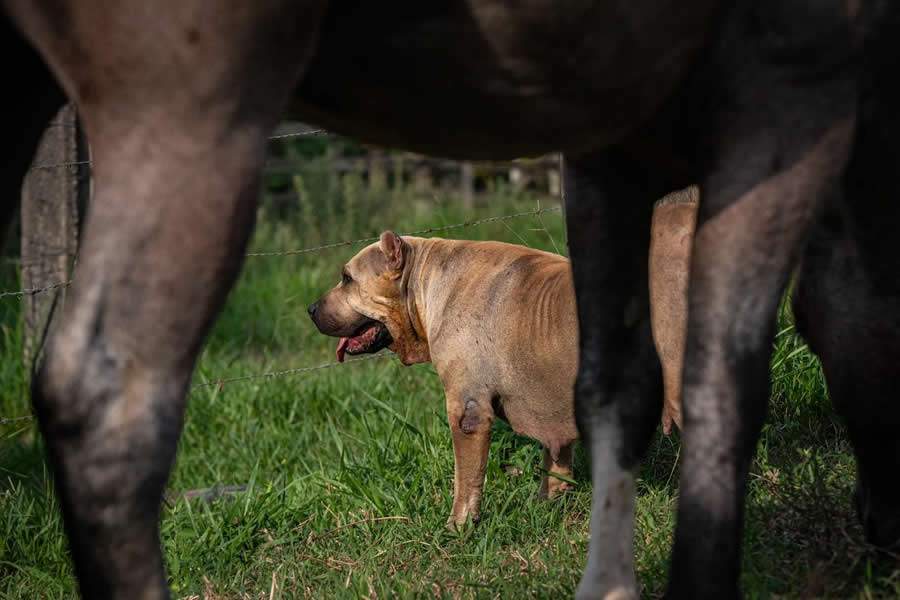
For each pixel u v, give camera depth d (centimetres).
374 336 856
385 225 1731
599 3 353
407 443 833
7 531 727
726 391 402
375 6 341
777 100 394
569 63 362
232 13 319
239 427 994
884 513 514
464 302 774
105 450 335
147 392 338
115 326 333
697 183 431
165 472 343
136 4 316
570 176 493
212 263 337
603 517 492
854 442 509
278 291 1423
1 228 394
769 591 518
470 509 745
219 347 1294
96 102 329
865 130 438
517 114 376
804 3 382
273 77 332
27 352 1048
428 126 381
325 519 749
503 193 1906
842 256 482
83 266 334
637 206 491
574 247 500
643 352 501
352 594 609
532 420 754
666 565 565
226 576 687
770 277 404
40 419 342
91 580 345
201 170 330
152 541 348
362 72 357
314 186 1873
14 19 330
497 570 628
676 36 377
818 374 756
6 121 380
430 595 580
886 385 487
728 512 404
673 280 671
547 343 733
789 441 731
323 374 1094
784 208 399
